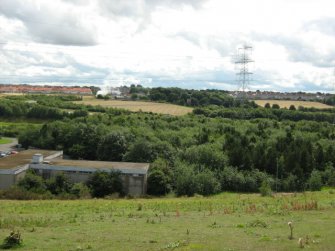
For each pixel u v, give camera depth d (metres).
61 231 26.56
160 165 72.81
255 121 120.44
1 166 63.66
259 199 52.56
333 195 55.53
